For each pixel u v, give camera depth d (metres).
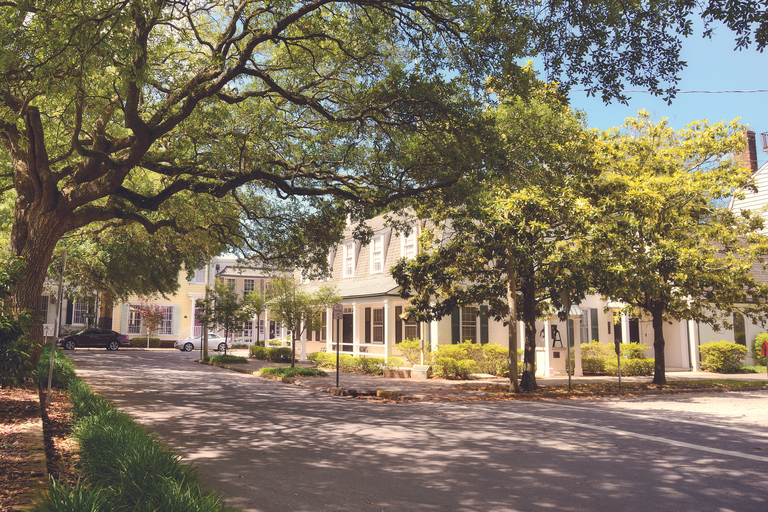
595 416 11.54
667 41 8.80
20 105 12.30
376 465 7.04
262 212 19.53
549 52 9.62
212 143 14.46
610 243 15.27
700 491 5.99
